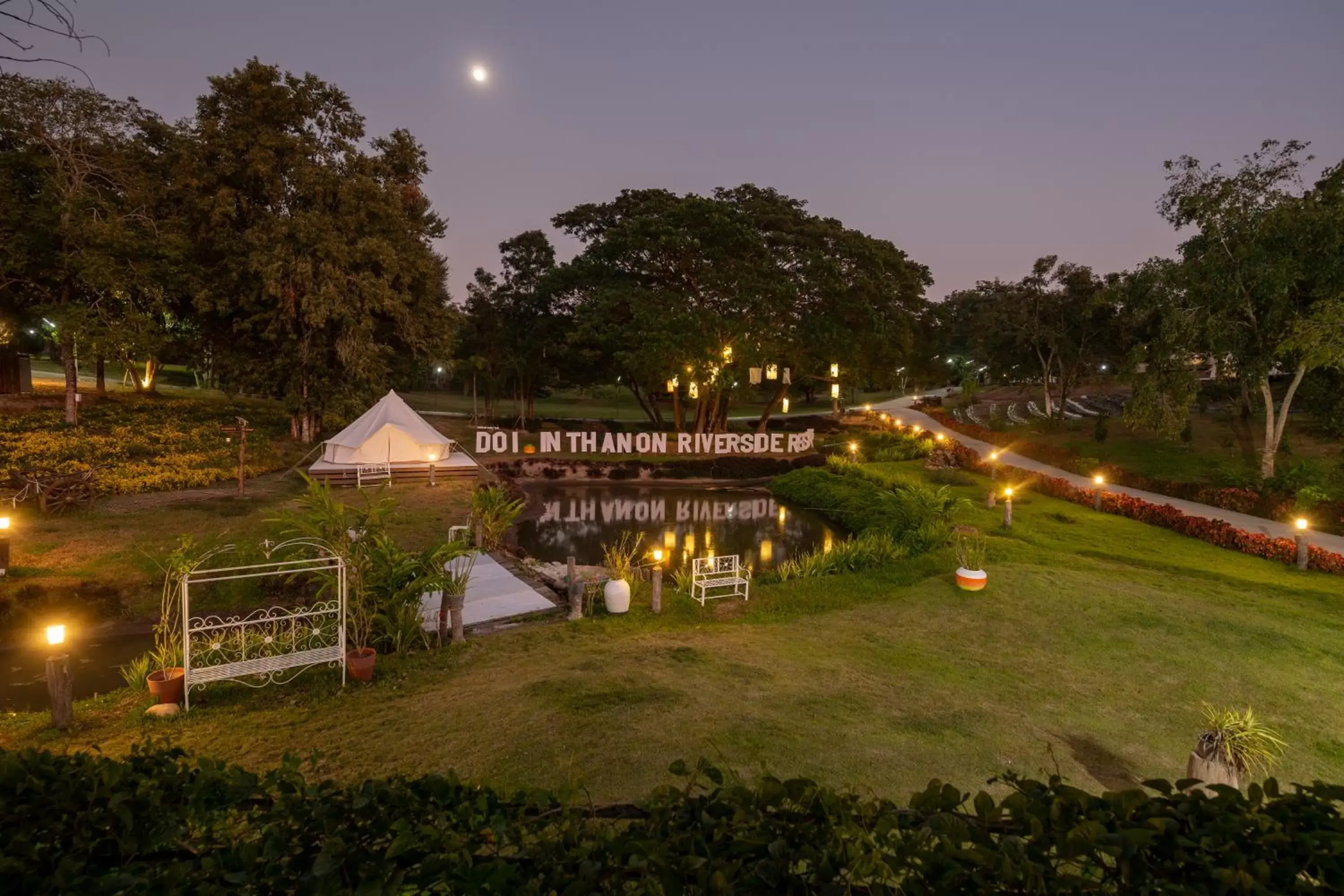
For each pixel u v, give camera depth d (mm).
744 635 11180
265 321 28531
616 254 36406
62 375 45000
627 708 7418
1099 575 14844
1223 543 18141
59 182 22500
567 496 29000
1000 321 43594
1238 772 6621
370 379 29594
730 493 30375
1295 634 11375
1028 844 2143
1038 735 7762
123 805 2350
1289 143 22266
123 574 12562
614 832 2424
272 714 7645
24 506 16766
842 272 34656
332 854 2109
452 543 10438
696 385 33719
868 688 8812
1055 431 40875
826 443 42000
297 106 27328
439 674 8984
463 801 2498
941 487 22219
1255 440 31078
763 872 2041
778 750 6566
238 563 13305
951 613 12406
